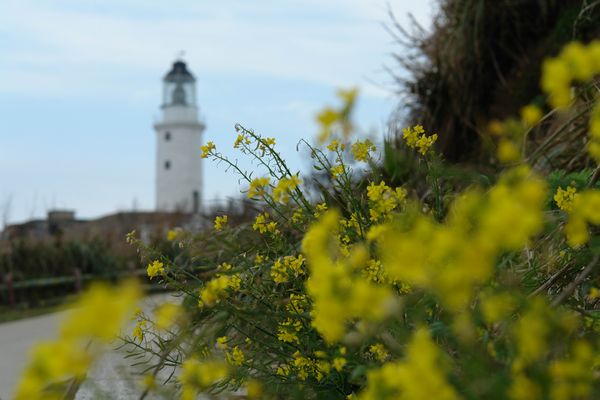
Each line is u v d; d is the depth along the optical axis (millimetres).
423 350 847
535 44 5926
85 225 20406
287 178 2006
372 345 1442
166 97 45219
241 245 2643
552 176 2973
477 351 1013
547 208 2230
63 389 1085
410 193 2539
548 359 1041
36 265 11250
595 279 1662
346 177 2014
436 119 6168
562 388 904
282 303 1882
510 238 791
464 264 812
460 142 6020
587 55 892
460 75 5992
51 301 10641
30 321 7789
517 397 904
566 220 1713
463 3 6184
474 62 5980
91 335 729
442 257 847
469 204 868
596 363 1156
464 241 830
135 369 2023
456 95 6012
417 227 882
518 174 994
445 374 957
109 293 731
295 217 2188
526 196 809
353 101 872
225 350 1928
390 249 965
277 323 1925
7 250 11258
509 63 6074
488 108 5992
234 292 2041
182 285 2201
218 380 1816
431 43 6430
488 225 794
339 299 914
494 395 911
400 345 1242
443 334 1136
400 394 971
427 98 6207
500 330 1119
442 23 6492
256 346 1976
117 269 11883
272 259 2352
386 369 917
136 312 1833
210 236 2848
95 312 710
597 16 5117
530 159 3025
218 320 1745
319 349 1684
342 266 996
